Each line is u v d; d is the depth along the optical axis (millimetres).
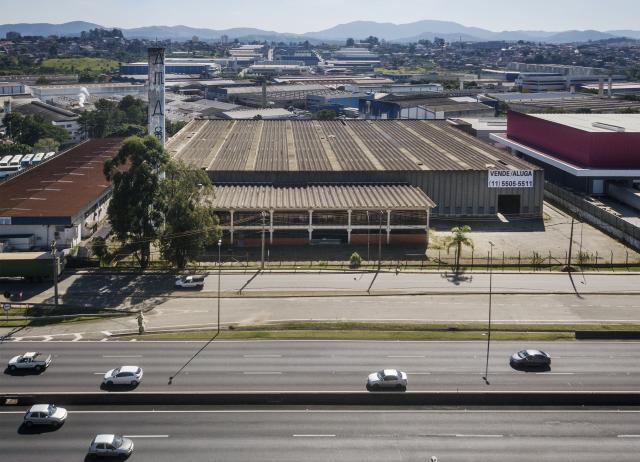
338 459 67875
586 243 150125
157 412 77312
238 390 80625
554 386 82688
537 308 111000
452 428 74250
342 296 117062
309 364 88562
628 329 100500
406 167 171625
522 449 70000
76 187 167875
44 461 66875
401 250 144875
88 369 87125
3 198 158000
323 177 168125
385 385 80625
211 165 172750
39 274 124250
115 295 118375
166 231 129125
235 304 113312
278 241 149125
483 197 168750
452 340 97250
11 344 96312
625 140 181125
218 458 67875
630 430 74125
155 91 158250
